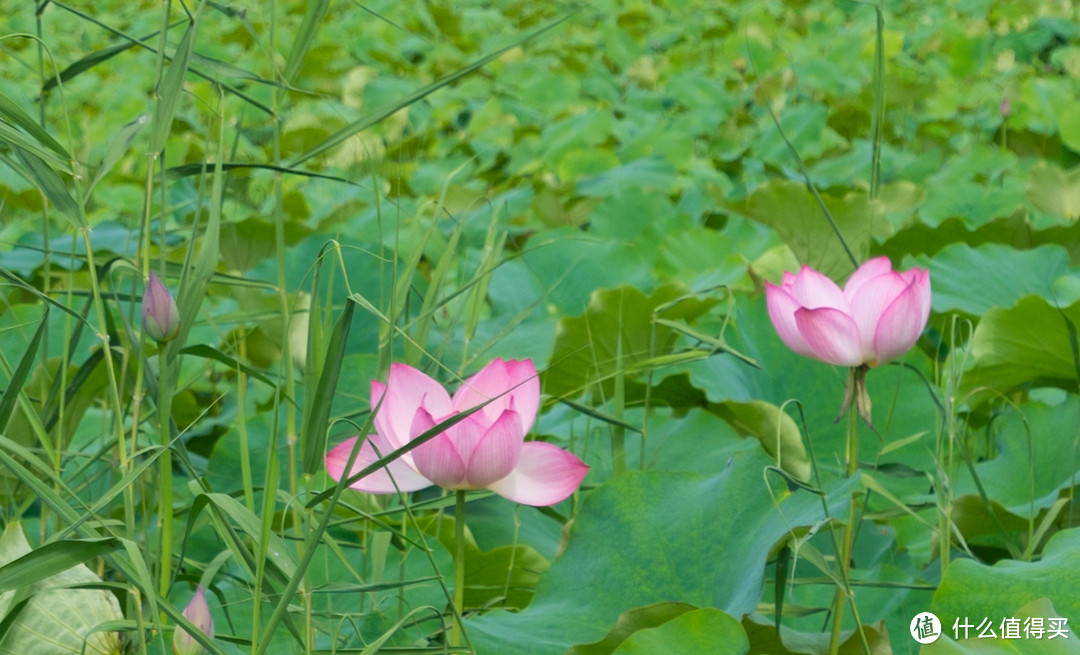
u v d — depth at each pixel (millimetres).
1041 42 9875
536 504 2842
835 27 12844
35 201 4906
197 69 3053
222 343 3838
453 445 2807
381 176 3842
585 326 3615
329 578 3219
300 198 5328
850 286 3090
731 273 4117
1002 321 3490
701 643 2871
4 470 3100
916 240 4164
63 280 4012
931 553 3309
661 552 3062
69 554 2701
